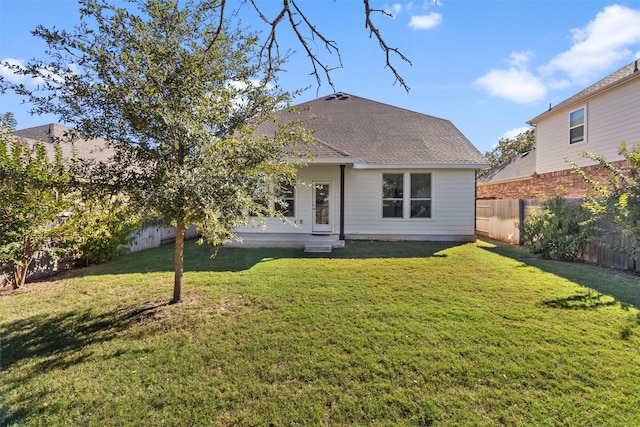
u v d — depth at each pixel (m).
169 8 3.91
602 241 6.75
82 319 4.25
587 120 11.80
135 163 4.17
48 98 3.68
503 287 5.49
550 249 8.12
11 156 5.39
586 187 11.73
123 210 3.98
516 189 17.03
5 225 5.21
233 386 2.80
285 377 2.92
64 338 3.70
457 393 2.68
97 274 6.57
